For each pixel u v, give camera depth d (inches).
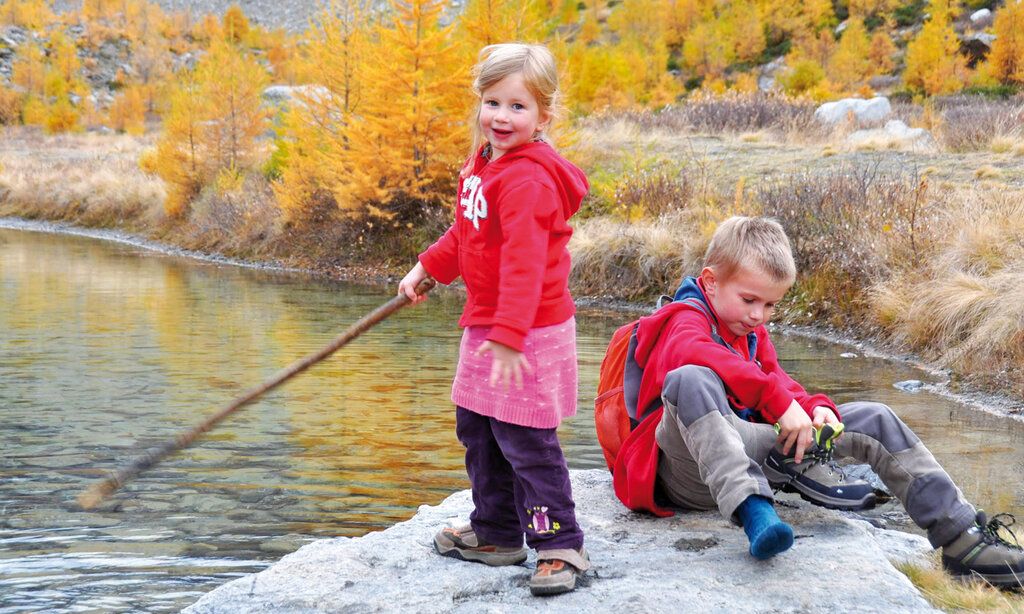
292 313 444.5
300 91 726.5
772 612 99.7
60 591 132.1
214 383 283.9
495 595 107.8
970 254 361.7
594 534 124.3
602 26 1824.6
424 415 243.6
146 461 105.3
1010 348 289.3
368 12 722.2
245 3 2669.8
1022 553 112.3
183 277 603.8
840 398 267.0
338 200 658.2
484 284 108.0
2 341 358.9
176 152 891.4
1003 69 1200.2
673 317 123.6
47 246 804.0
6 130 1872.5
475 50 632.4
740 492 106.0
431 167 651.5
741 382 113.4
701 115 854.5
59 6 2655.0
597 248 503.2
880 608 100.6
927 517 114.6
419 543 123.6
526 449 106.9
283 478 189.2
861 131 756.6
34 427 230.8
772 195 475.2
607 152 713.6
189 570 140.6
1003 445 213.8
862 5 1674.5
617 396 134.3
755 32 1640.0
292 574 112.7
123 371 302.2
